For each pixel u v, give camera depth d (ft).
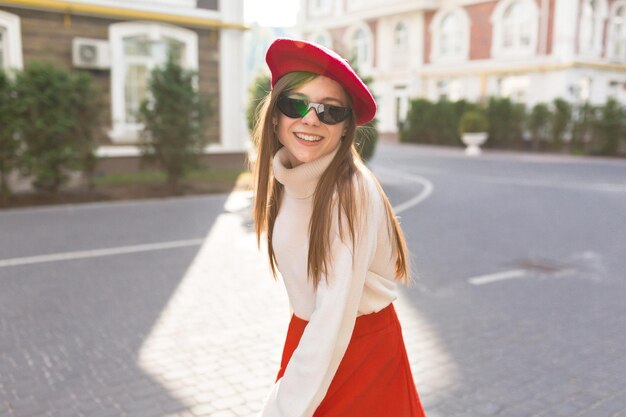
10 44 40.68
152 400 11.02
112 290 17.81
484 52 89.61
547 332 14.74
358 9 105.70
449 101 89.56
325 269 4.62
